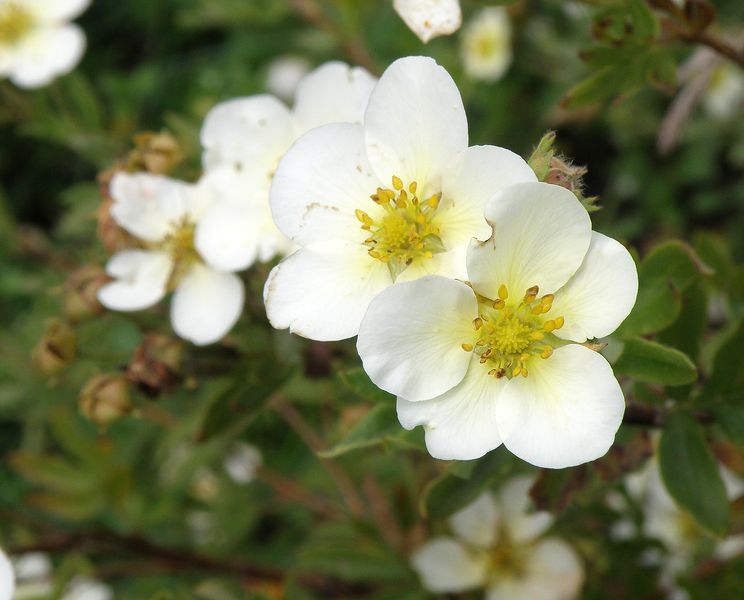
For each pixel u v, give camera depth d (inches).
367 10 15.1
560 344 7.2
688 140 15.9
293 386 10.5
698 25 8.9
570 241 7.0
